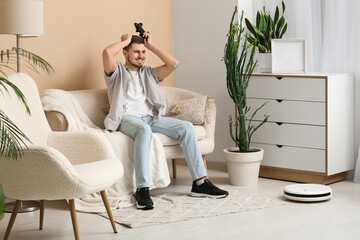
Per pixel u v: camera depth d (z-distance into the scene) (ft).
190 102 14.66
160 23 16.92
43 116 11.16
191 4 16.85
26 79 11.06
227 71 14.62
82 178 9.36
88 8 14.94
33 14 12.15
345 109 14.74
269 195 13.47
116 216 11.85
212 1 16.43
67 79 14.61
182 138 13.48
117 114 13.39
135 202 12.82
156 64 16.83
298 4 15.57
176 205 12.67
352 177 15.16
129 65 13.99
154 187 13.08
